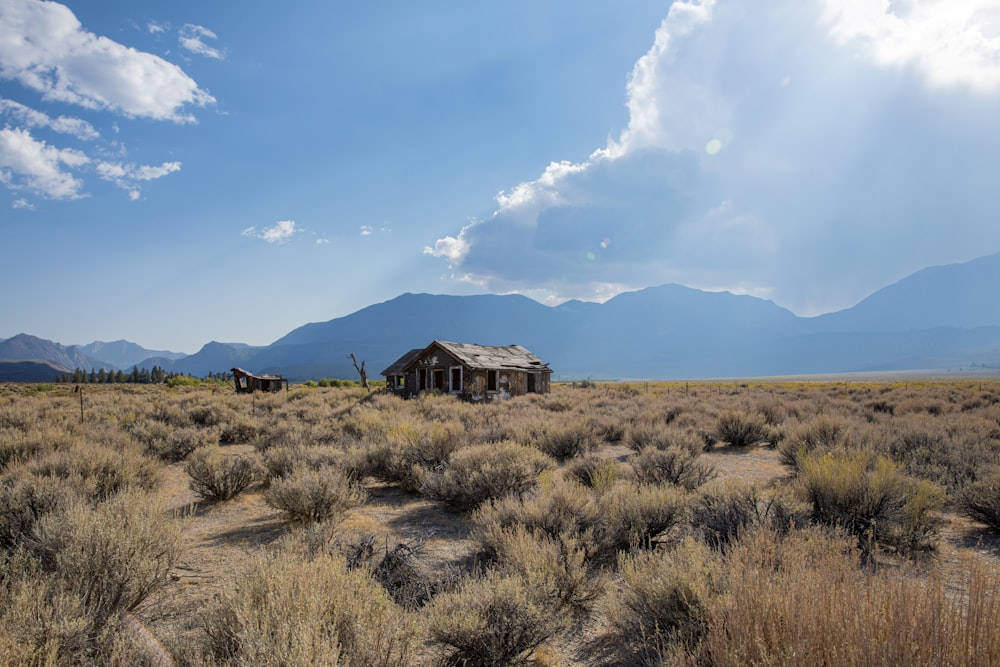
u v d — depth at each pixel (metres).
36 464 8.75
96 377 154.62
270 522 8.40
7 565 4.52
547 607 4.74
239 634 3.40
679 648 3.66
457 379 41.44
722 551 5.73
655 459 10.52
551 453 14.10
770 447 16.11
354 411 23.28
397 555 6.02
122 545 4.53
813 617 3.25
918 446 12.17
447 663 4.20
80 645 3.50
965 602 4.81
